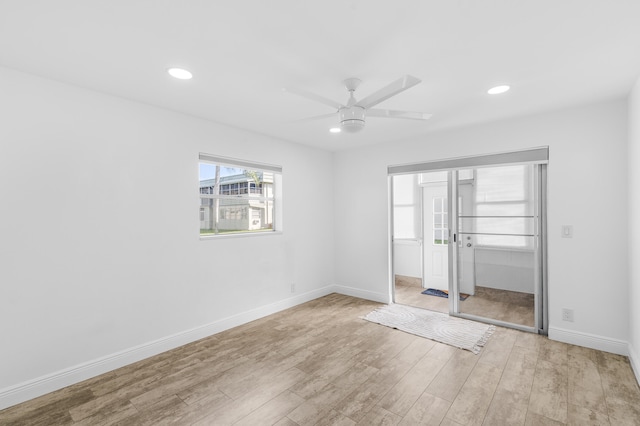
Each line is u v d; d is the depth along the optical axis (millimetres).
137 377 2486
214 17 1596
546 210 3230
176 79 2338
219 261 3420
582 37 1794
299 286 4406
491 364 2650
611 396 2178
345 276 4887
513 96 2699
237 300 3600
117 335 2650
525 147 3244
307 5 1501
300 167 4430
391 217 4457
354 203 4746
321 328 3498
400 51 1950
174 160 3035
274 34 1757
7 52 1937
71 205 2410
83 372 2443
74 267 2424
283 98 2711
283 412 2043
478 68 2182
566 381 2371
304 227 4484
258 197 4086
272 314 3977
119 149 2668
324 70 2197
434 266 5129
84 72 2217
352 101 2326
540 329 3289
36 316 2248
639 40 1820
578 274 2977
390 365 2650
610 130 2818
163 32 1730
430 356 2811
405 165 4195
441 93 2627
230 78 2318
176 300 3051
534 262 3312
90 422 1960
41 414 2041
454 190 3830
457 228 3822
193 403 2145
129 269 2725
